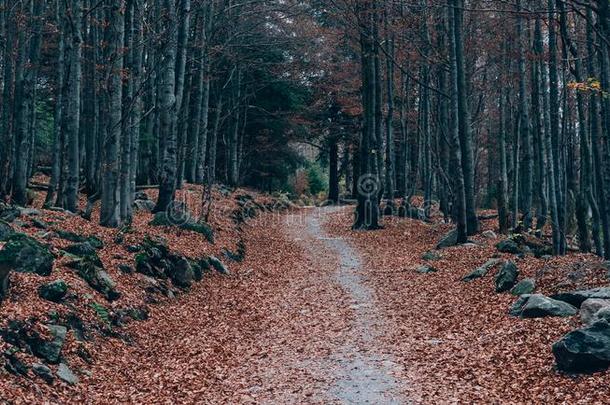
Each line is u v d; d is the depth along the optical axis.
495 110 42.50
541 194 22.81
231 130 42.62
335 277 19.91
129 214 19.52
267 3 33.56
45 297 11.12
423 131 35.03
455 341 11.97
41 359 9.43
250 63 37.03
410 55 28.59
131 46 19.38
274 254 24.88
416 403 8.92
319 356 11.66
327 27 38.38
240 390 9.88
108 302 12.76
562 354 9.44
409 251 23.97
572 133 29.30
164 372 10.70
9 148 18.89
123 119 17.66
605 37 12.37
